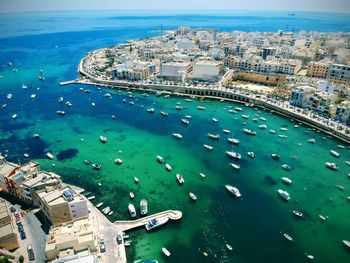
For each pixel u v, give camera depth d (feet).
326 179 488.02
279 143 604.90
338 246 356.59
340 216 405.18
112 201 425.69
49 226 363.97
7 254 314.14
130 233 364.79
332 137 631.97
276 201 432.66
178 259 331.98
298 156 557.74
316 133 651.25
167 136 634.02
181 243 354.13
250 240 362.33
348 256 342.85
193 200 429.38
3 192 428.97
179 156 552.82
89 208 402.31
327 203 431.02
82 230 318.04
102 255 323.16
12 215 380.37
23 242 339.16
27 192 392.27
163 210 408.26
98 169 506.89
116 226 369.09
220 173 499.92
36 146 587.68
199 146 590.55
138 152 566.77
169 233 368.07
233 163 529.86
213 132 650.02
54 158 542.98
